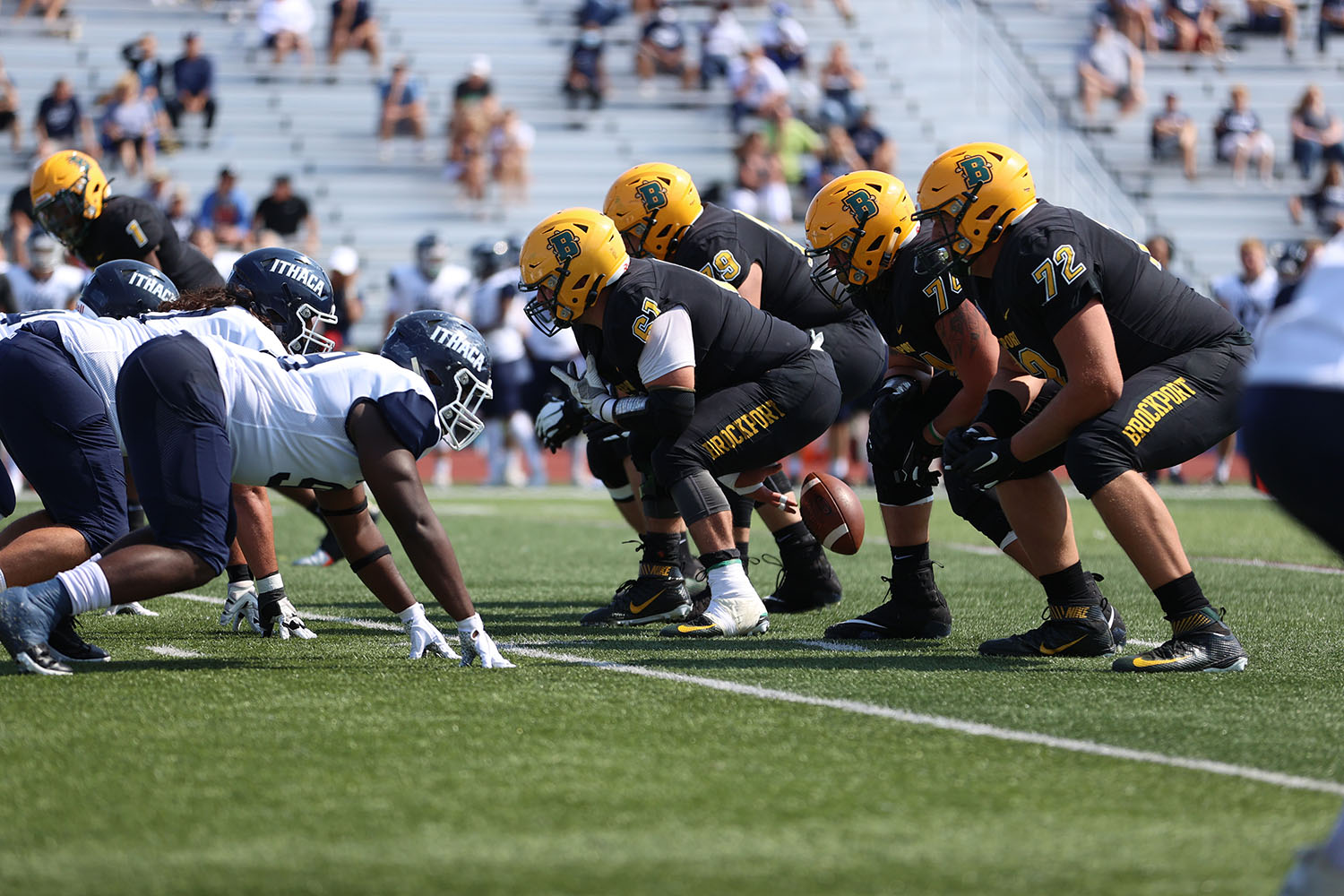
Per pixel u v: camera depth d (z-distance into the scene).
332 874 9.17
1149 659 15.95
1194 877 9.14
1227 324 16.28
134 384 14.64
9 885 8.96
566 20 74.44
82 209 21.62
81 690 14.33
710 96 70.88
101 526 15.82
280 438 14.84
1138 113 73.00
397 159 67.38
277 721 13.07
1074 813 10.48
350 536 15.80
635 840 9.83
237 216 54.44
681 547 21.92
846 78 66.56
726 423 18.11
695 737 12.66
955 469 16.30
